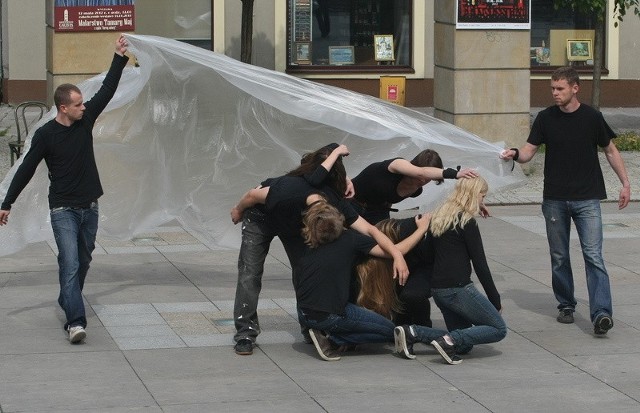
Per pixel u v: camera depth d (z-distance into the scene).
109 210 15.80
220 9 37.31
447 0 26.44
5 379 12.21
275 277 17.33
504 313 15.32
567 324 14.78
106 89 14.17
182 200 15.85
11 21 37.12
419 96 38.47
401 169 13.16
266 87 14.94
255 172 15.80
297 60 38.00
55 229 13.62
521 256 18.91
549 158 14.40
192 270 17.69
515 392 11.92
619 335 14.28
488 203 23.69
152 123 15.64
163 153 15.74
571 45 39.00
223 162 15.78
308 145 15.70
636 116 37.34
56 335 13.98
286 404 11.45
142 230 15.91
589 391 11.98
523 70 26.44
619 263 18.31
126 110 15.55
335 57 38.22
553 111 14.29
